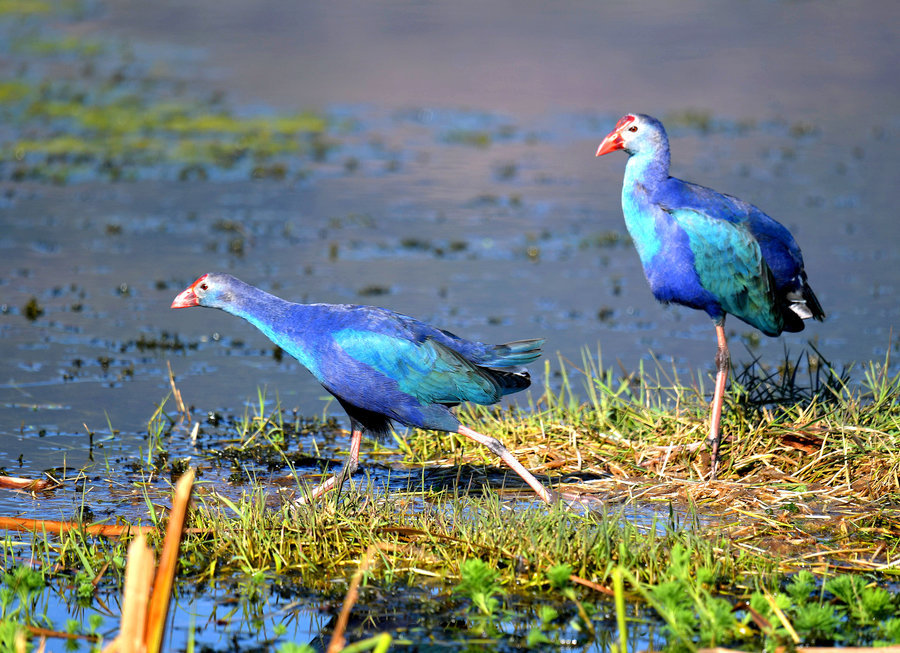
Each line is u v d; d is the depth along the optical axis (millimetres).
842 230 18891
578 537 8273
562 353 13680
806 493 9234
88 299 15477
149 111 27062
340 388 9148
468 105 29047
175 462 10523
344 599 7820
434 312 14883
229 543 8516
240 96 29047
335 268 16828
